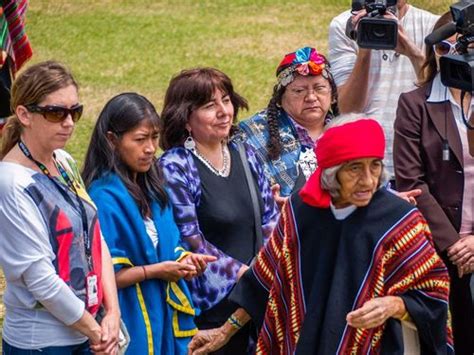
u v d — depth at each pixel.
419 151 8.15
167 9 27.80
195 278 7.63
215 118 7.75
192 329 7.58
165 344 7.42
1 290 11.03
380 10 8.26
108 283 6.95
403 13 9.39
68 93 6.53
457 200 8.06
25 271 6.45
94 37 24.47
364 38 8.32
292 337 6.42
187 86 7.78
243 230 7.79
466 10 6.98
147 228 7.32
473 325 8.26
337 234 6.32
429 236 6.41
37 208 6.46
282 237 6.54
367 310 6.05
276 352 6.60
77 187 6.84
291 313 6.44
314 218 6.40
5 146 6.65
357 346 6.23
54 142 6.55
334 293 6.23
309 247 6.40
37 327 6.60
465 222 8.10
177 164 7.70
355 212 6.31
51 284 6.45
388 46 8.28
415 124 8.16
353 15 8.63
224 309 7.69
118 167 7.28
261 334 6.60
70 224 6.58
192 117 7.79
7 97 11.24
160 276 7.29
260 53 23.08
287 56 8.38
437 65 8.18
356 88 8.99
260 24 25.94
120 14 26.95
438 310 6.30
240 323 6.87
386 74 9.23
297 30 25.28
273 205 7.98
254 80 20.67
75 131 16.91
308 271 6.40
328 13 27.06
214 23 26.14
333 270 6.30
